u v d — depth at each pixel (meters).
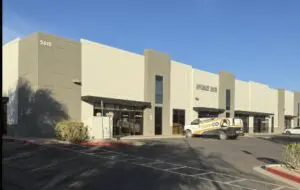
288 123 70.00
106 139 26.67
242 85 54.41
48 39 26.88
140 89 35.66
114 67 32.38
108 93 31.61
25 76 27.12
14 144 20.94
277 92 65.44
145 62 36.44
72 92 28.38
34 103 26.06
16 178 11.36
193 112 43.47
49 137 26.58
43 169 13.00
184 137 36.72
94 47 30.33
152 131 36.78
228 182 11.62
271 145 28.16
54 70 27.19
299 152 13.84
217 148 23.77
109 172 12.72
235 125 35.16
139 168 13.84
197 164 15.62
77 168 13.35
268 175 13.42
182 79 41.78
